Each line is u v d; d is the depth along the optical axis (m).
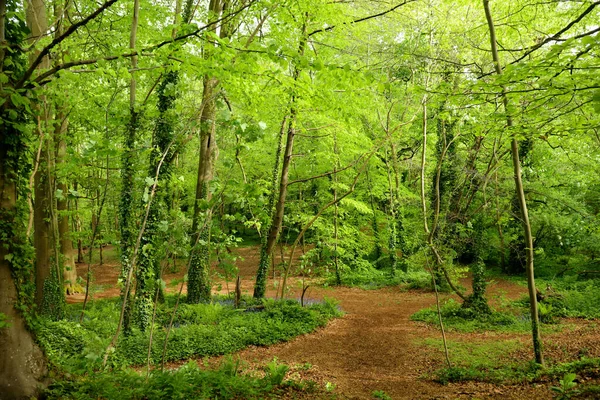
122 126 9.61
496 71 8.27
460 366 8.52
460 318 12.80
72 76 5.84
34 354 5.10
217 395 5.84
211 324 11.45
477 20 12.43
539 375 7.11
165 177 10.02
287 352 10.07
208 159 14.81
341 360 9.56
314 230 22.67
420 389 7.46
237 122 5.74
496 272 21.78
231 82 6.82
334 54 14.48
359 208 19.52
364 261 22.69
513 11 9.82
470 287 19.08
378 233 23.81
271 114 13.07
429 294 17.89
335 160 16.77
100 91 11.41
